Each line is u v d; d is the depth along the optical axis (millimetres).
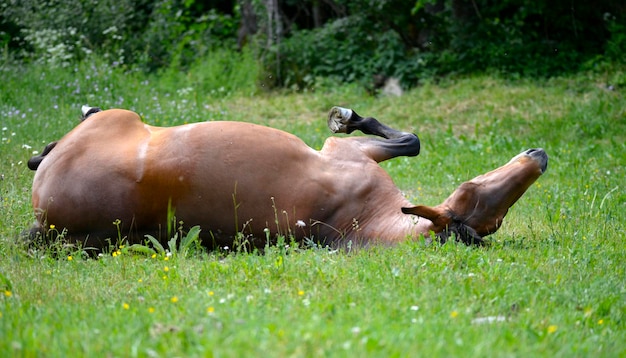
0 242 10164
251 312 6867
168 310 7250
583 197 13703
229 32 30594
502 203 10094
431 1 25703
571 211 12617
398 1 26922
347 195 10406
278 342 5957
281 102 24672
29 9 28172
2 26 30391
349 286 8094
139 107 20547
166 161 9992
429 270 8664
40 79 22188
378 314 7000
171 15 30203
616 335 7211
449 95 24000
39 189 10281
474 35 26875
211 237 10219
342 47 26781
